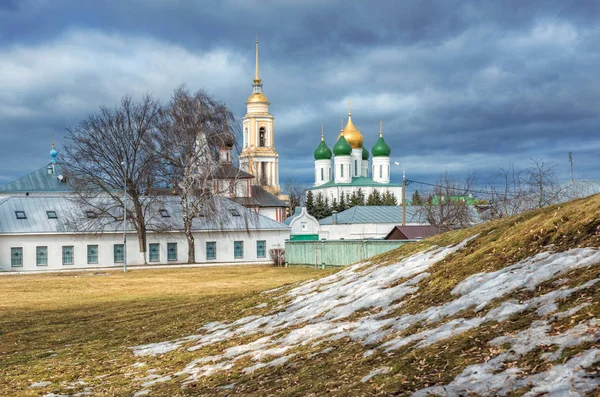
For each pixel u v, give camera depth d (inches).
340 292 767.1
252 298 963.3
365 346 506.6
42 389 601.9
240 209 2881.4
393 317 567.8
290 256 2425.0
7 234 2454.5
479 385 350.9
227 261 2780.5
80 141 2568.9
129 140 2583.7
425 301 577.0
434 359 411.8
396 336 502.9
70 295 1517.0
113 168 2586.1
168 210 2805.1
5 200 2628.0
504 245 613.9
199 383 546.6
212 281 1793.8
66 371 679.1
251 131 4889.3
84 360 735.1
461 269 619.2
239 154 2694.4
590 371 323.0
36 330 1004.6
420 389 372.8
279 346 601.0
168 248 2714.1
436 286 608.4
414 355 431.8
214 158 2620.6
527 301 447.5
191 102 2603.3
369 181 6195.9
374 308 629.6
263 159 4813.0
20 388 614.9
